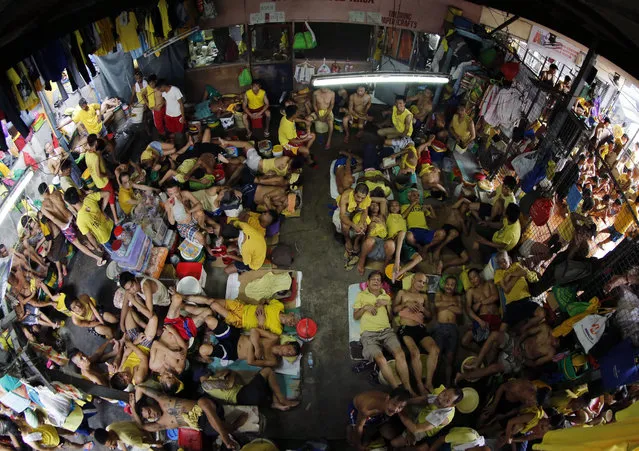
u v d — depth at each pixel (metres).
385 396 6.25
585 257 7.20
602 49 6.36
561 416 5.96
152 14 8.41
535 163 8.54
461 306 7.61
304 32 10.42
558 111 7.85
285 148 9.53
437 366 7.16
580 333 6.29
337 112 10.58
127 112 10.63
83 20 7.09
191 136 10.12
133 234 7.68
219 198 8.46
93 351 7.77
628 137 10.08
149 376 7.06
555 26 6.89
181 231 8.26
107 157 9.97
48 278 8.18
